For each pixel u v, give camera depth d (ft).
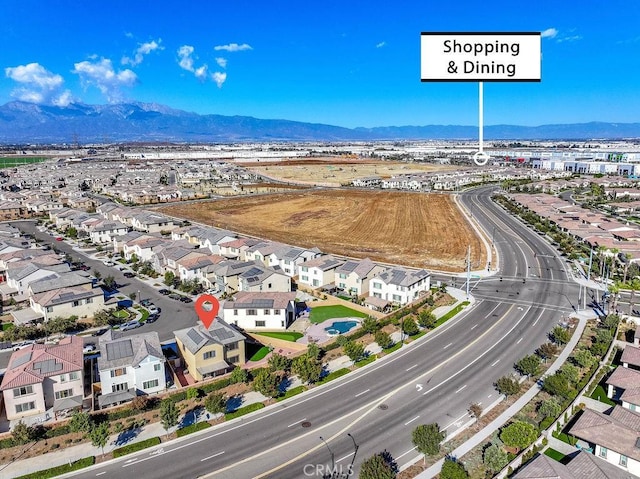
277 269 334.65
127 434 156.76
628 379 169.58
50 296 248.93
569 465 126.21
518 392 176.65
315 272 306.96
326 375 194.18
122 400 170.81
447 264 359.25
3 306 271.08
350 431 155.63
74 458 144.36
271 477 134.21
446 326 243.19
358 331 230.27
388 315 252.01
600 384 181.98
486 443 147.13
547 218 503.20
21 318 243.60
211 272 307.17
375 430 155.84
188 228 443.32
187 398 176.24
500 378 188.14
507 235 451.53
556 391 168.14
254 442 150.71
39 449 148.87
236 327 243.19
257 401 175.83
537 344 219.41
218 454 145.07
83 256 386.32
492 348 216.33
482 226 492.54
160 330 238.48
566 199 655.35
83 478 135.03
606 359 200.13
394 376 192.44
